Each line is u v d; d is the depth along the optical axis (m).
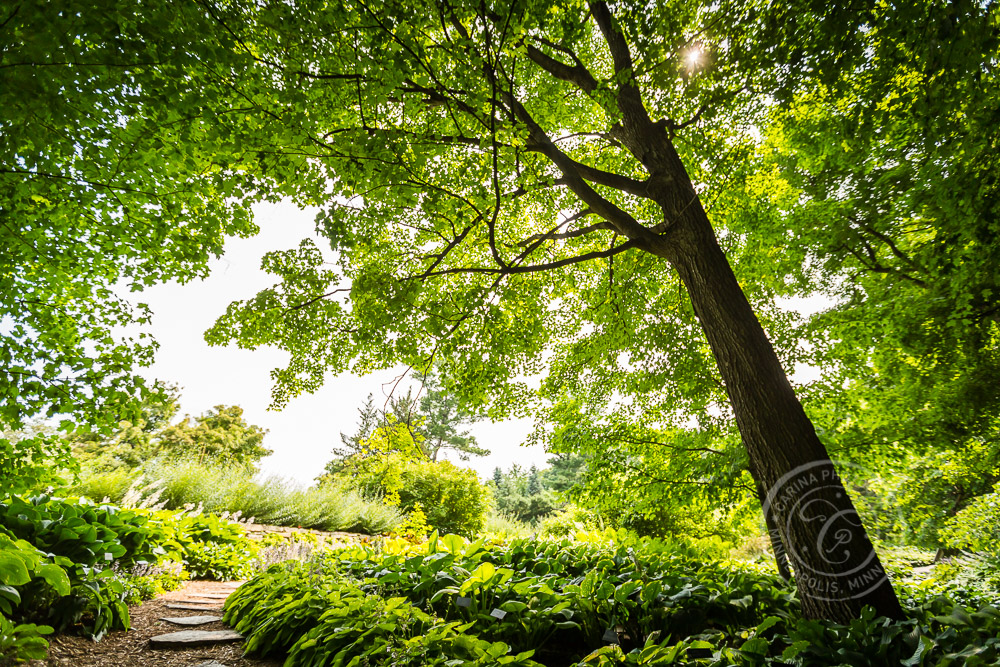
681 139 5.02
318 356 4.96
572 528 10.65
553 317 6.62
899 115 3.30
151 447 15.88
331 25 2.98
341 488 13.38
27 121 2.53
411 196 3.77
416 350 4.79
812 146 5.46
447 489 13.86
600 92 3.47
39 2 2.01
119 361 3.47
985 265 3.90
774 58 3.00
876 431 4.93
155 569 5.27
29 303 3.59
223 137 3.11
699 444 5.24
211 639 3.53
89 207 3.41
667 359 5.56
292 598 3.68
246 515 9.48
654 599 3.49
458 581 3.69
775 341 5.54
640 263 6.25
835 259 5.59
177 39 2.36
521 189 4.40
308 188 3.81
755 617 3.53
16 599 2.74
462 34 3.62
